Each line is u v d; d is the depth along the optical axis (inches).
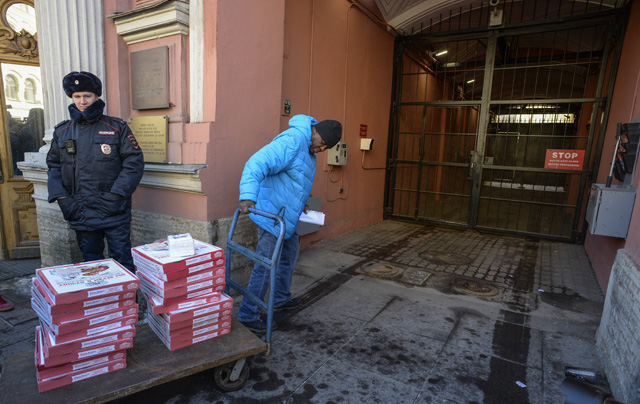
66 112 129.0
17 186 154.4
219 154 117.6
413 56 277.1
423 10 227.1
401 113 270.2
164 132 120.5
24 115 155.2
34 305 68.1
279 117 141.7
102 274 69.0
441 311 120.9
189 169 111.7
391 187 273.3
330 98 191.9
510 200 237.5
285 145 93.4
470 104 239.8
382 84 248.7
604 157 200.1
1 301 112.1
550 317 118.9
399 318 114.9
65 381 60.9
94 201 98.0
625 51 187.2
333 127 99.6
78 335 60.9
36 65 154.8
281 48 137.9
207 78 113.6
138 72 125.6
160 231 129.0
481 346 99.7
